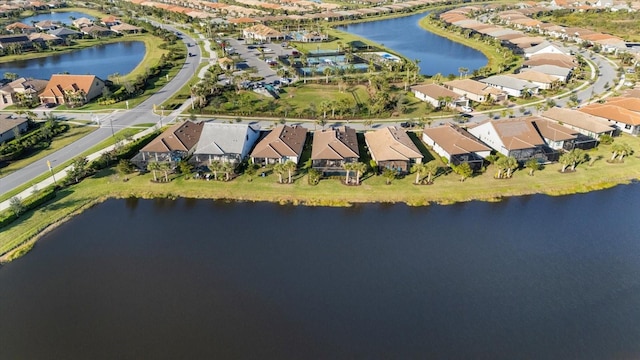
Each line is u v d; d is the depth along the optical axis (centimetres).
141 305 6172
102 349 5500
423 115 13050
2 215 7912
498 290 6525
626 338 5759
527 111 13388
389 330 5806
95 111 13325
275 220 8150
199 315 5997
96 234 7756
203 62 19138
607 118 12038
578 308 6231
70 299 6288
